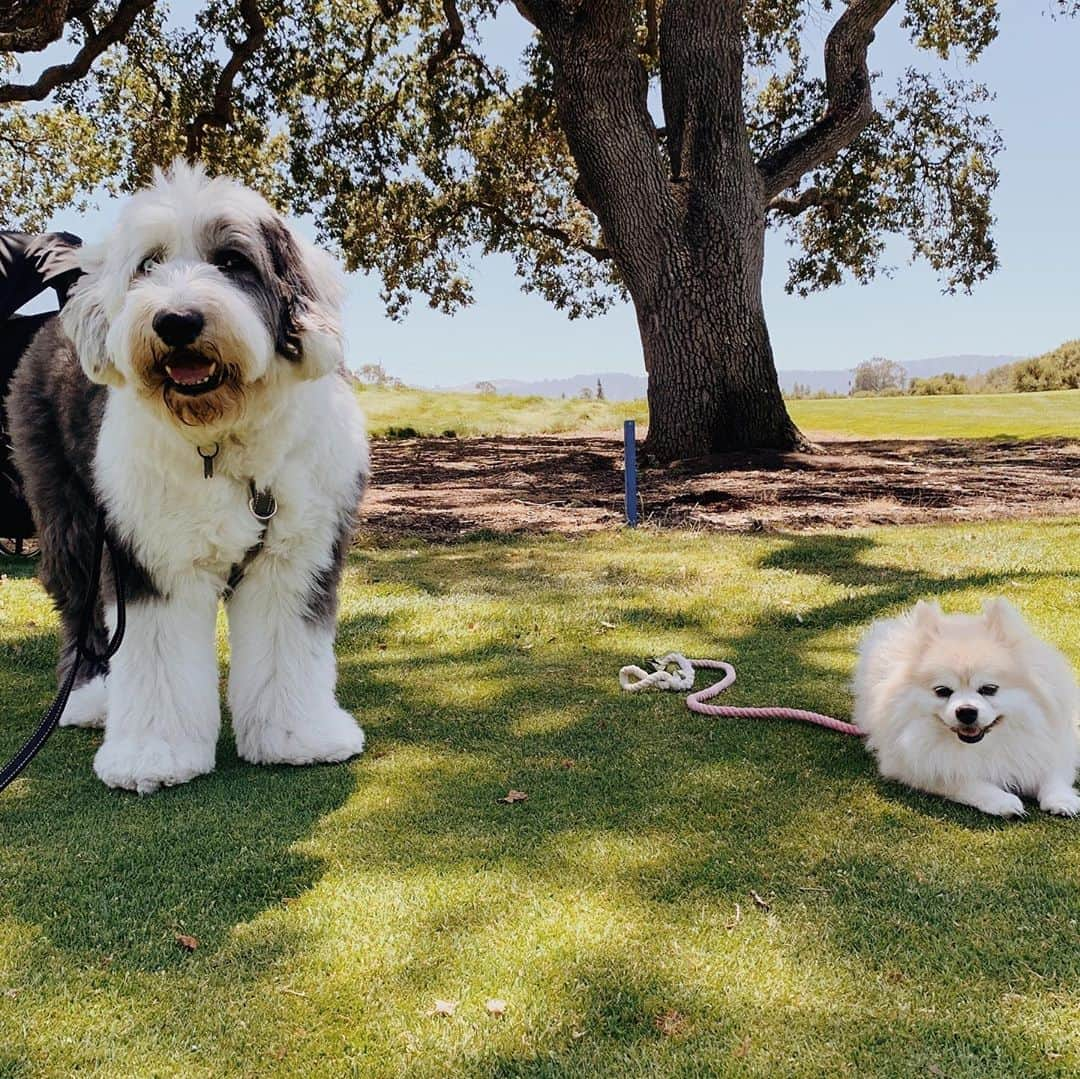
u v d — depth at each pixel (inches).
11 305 184.5
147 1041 70.9
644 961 79.6
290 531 117.9
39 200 808.3
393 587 228.4
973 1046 68.7
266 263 110.9
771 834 103.1
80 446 124.8
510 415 976.3
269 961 80.7
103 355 110.0
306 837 103.7
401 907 88.8
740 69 466.9
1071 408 1033.5
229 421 106.0
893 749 116.6
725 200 459.8
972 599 200.7
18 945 83.4
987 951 80.2
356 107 721.6
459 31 637.3
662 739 133.0
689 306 463.5
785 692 154.5
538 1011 73.5
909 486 382.9
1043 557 238.5
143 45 658.2
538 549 275.3
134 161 701.3
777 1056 68.3
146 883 93.9
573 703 149.9
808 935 83.0
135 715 119.0
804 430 853.8
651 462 467.8
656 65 668.1
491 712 146.6
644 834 103.6
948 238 759.7
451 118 717.3
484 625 194.5
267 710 126.0
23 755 109.3
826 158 534.0
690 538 283.1
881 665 126.4
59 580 138.5
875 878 92.9
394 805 112.2
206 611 120.6
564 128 470.3
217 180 114.5
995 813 106.5
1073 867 94.5
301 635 126.1
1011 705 109.7
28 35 419.2
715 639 186.1
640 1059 68.3
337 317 118.3
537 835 103.6
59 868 96.9
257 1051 69.7
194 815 109.6
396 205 769.6
